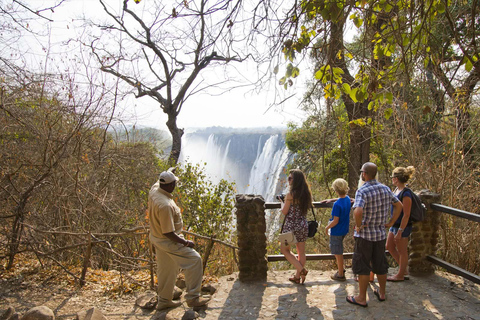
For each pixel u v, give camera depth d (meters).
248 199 4.59
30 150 5.76
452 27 2.91
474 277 3.98
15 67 5.57
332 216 4.46
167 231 3.69
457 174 6.02
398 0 3.12
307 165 14.43
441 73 4.48
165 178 3.75
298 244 4.38
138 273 5.54
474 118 6.27
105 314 3.97
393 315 3.67
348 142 10.16
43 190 5.70
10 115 5.41
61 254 5.90
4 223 5.35
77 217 6.20
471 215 3.94
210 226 9.27
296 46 2.92
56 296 4.45
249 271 4.63
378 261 3.82
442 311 3.72
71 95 5.67
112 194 6.91
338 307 3.89
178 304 4.09
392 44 3.23
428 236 4.59
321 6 2.70
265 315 3.79
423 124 7.51
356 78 3.41
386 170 10.70
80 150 6.05
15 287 4.61
